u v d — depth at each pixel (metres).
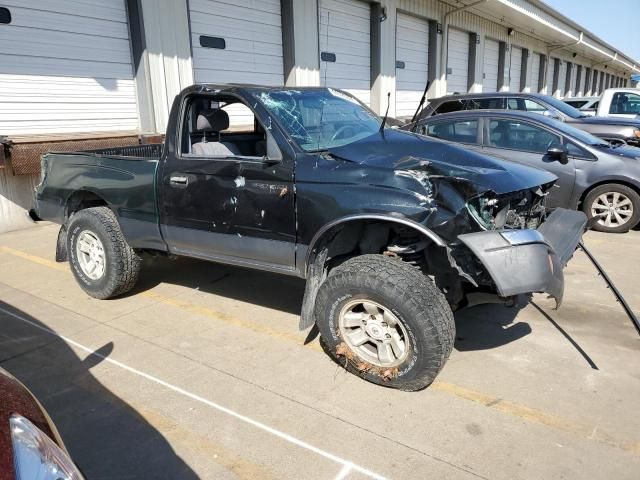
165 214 4.04
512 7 17.47
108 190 4.37
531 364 3.46
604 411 2.93
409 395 3.10
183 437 2.75
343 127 3.93
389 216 2.96
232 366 3.46
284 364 3.48
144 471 2.50
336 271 3.16
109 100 8.36
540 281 2.76
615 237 6.63
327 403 3.03
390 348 3.11
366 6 13.48
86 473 2.48
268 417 2.91
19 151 6.65
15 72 7.12
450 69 18.28
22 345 3.77
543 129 6.84
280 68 11.30
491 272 2.72
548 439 2.69
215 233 3.79
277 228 3.45
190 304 4.54
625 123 8.66
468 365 3.45
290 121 3.62
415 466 2.51
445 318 2.91
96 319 4.22
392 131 4.09
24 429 1.63
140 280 5.16
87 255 4.64
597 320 4.14
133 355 3.62
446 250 2.90
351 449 2.64
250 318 4.24
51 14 7.41
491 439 2.70
